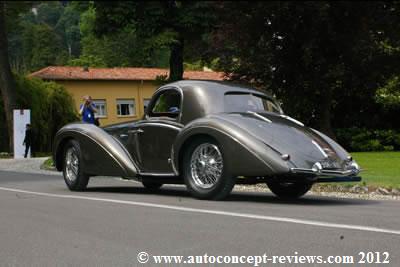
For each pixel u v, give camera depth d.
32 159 25.95
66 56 54.75
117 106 55.62
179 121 9.89
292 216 7.83
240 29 20.58
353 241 6.20
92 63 54.88
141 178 10.52
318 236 6.47
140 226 7.28
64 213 8.50
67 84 52.47
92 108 21.67
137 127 10.55
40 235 6.93
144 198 10.08
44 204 9.55
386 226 7.05
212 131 9.15
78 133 11.41
